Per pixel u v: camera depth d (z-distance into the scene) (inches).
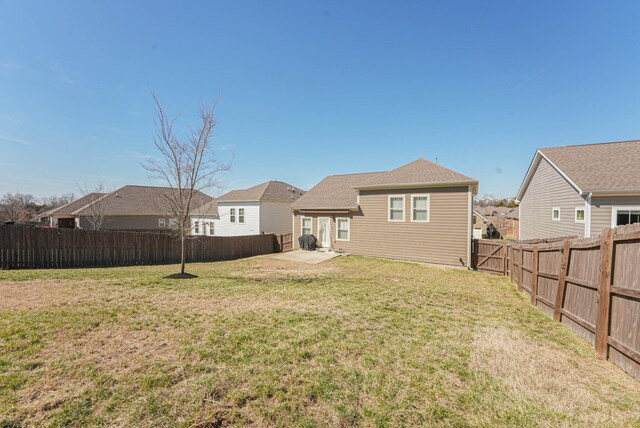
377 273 437.7
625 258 140.6
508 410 108.4
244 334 170.7
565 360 149.9
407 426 98.7
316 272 442.3
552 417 105.1
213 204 1037.8
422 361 145.2
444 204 525.0
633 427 100.7
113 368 128.0
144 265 510.0
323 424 98.2
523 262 330.3
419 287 336.8
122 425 93.5
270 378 124.7
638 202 408.5
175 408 102.8
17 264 418.0
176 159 367.6
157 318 194.4
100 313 200.4
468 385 124.6
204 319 194.9
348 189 710.5
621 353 140.9
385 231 585.0
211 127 378.3
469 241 502.0
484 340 175.0
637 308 131.6
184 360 137.5
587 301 177.3
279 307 228.7
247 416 100.7
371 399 113.0
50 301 229.0
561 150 596.4
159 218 1064.8
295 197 999.6
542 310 249.3
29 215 1311.5
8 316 189.2
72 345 149.5
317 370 132.8
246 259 608.7
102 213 903.1
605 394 120.3
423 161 610.9
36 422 93.2
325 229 673.6
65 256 452.1
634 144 530.0
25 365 127.6
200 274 403.9
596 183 435.8
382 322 202.5
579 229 472.7
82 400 105.0
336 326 189.8
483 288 346.0
